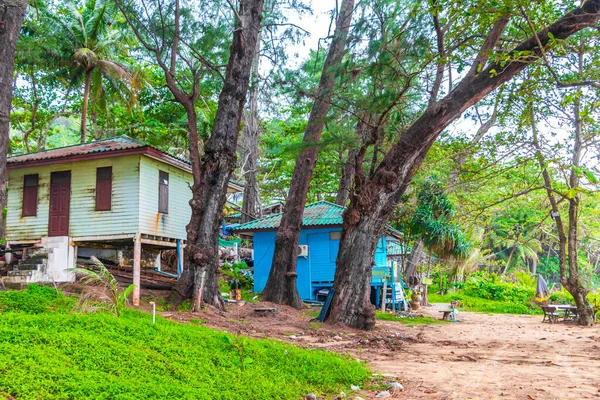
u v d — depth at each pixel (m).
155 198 16.38
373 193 14.68
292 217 19.73
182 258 18.02
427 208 26.20
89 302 9.78
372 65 13.50
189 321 12.27
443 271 37.22
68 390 4.68
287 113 36.53
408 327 16.88
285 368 7.43
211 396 5.44
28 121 33.22
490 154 15.40
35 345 5.86
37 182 16.97
